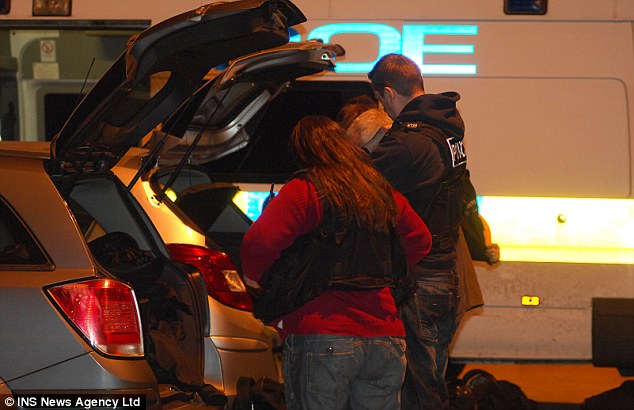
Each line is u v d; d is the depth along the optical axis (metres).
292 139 6.23
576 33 10.90
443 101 7.34
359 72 11.20
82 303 6.17
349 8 11.19
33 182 6.45
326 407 5.90
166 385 7.20
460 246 7.81
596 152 10.91
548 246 10.95
